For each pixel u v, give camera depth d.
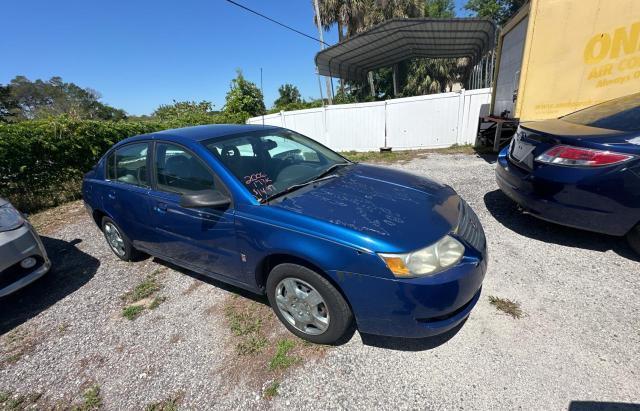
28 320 2.88
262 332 2.38
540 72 5.32
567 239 3.18
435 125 9.28
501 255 3.02
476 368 1.90
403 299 1.75
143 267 3.56
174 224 2.67
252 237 2.15
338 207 2.10
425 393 1.78
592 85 5.08
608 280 2.52
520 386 1.76
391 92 27.06
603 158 2.57
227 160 2.49
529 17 5.18
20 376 2.26
